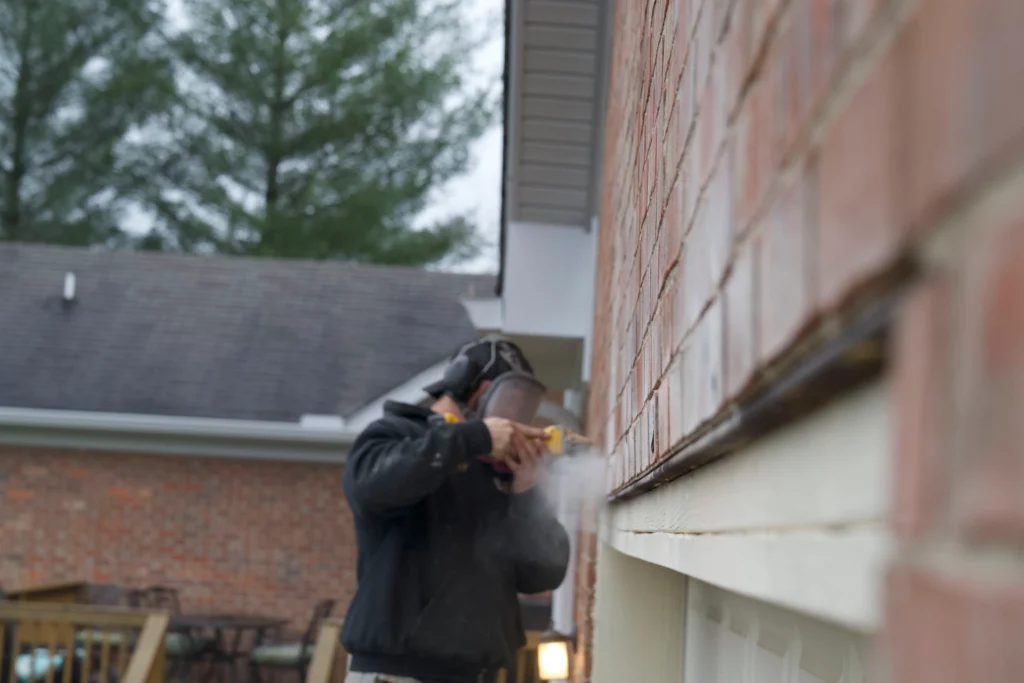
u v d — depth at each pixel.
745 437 0.68
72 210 19.28
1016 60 0.29
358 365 12.07
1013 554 0.30
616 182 2.81
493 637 2.98
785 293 0.53
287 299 13.24
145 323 12.68
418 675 2.92
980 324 0.32
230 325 12.70
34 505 10.64
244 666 10.13
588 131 5.03
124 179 19.20
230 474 10.71
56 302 12.88
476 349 3.27
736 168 0.70
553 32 4.62
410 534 2.98
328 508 10.68
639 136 1.75
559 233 5.51
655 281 1.30
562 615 5.74
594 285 4.75
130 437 10.62
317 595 10.55
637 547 1.76
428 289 13.53
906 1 0.37
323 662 5.05
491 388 3.15
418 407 3.11
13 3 19.42
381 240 19.16
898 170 0.37
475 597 2.97
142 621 5.67
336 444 10.67
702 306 0.84
